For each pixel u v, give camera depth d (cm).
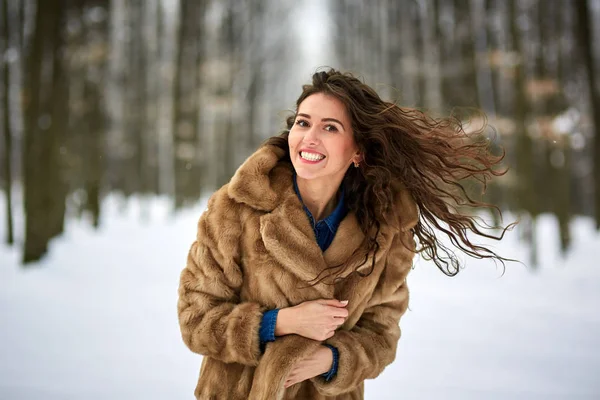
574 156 1794
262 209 156
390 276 168
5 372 374
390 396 352
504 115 1089
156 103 1983
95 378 368
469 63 998
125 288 702
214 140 2244
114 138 1786
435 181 192
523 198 943
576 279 818
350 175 173
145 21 1877
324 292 153
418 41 1284
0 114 1046
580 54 1131
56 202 862
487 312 612
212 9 1727
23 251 831
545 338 500
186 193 1886
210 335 149
